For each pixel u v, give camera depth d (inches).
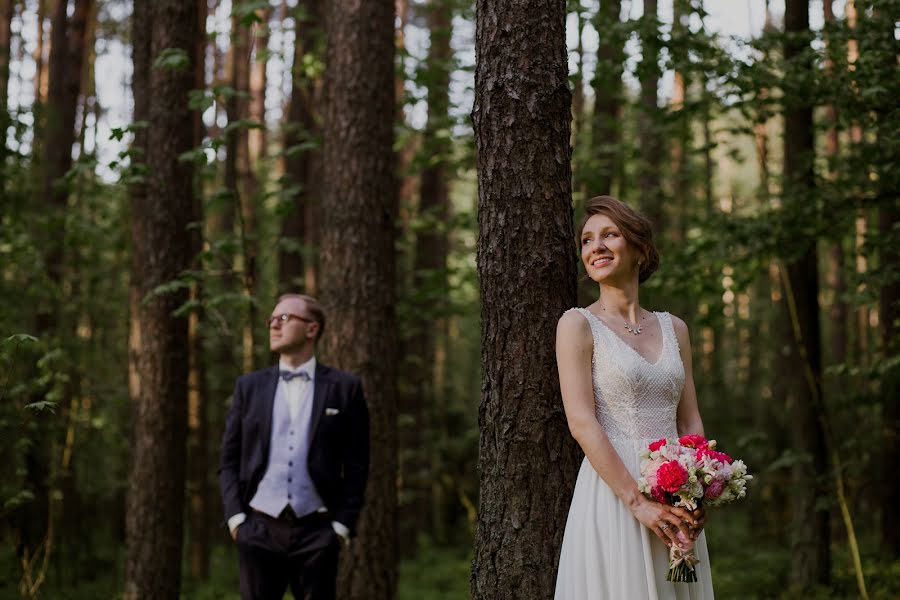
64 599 337.1
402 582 429.7
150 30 291.6
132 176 269.9
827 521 339.0
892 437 371.6
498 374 136.9
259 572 167.2
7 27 478.0
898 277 284.8
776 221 300.0
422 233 470.0
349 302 260.5
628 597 113.6
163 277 268.2
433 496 648.4
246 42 494.9
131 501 266.8
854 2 248.4
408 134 386.0
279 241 347.9
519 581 133.3
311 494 168.9
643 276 128.3
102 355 441.7
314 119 428.5
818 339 336.8
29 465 329.1
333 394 174.9
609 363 118.7
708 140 371.2
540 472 134.3
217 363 481.7
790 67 271.6
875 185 285.4
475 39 143.6
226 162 283.3
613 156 390.0
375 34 269.0
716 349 705.0
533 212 136.7
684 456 110.6
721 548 495.5
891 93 251.9
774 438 531.5
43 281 361.4
